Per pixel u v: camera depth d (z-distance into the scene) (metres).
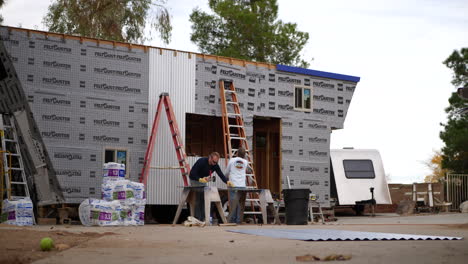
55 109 14.12
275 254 5.06
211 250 5.52
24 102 13.95
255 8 29.69
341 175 19.84
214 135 19.22
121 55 14.99
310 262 4.39
